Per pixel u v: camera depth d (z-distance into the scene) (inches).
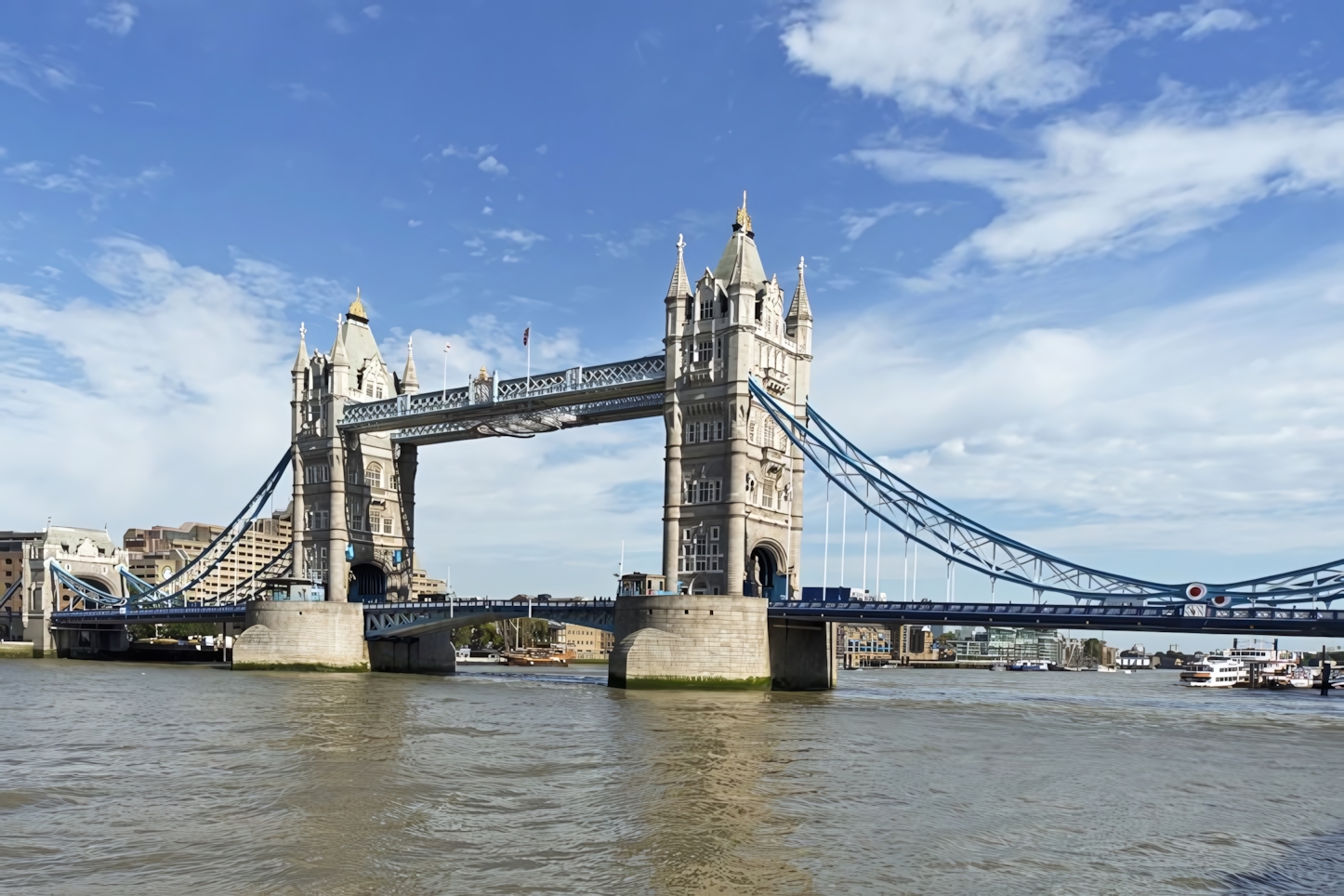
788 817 1369.3
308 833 1261.1
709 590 3919.8
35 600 7150.6
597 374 4443.9
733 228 4202.8
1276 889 1095.0
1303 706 4082.2
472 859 1147.9
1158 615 3171.8
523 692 3437.5
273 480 5570.9
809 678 4097.0
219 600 7342.5
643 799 1467.8
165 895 1019.3
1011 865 1154.0
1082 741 2305.6
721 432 3976.4
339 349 5265.8
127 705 2849.4
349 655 4926.2
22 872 1096.8
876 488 3865.7
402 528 5506.9
